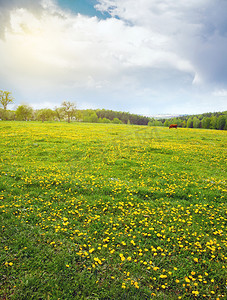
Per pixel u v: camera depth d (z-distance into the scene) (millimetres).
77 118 96062
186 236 7012
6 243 6066
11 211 7906
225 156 20484
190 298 4742
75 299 4492
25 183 10977
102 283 4973
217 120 118812
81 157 18625
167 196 10328
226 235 7137
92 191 10469
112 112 199875
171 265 5688
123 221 7738
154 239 6898
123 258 5637
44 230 6914
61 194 9898
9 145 22000
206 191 11000
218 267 5652
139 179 13047
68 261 5551
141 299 4594
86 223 7527
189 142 29891
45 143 24297
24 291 4574
